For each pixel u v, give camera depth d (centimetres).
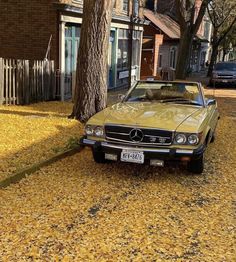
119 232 456
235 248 429
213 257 409
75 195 563
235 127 1148
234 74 2698
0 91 1273
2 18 1598
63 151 750
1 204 524
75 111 1034
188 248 426
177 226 477
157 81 790
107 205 532
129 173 669
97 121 647
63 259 398
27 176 628
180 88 767
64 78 1591
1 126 950
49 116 1096
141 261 397
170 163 619
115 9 2125
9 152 741
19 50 1606
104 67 1010
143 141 612
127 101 764
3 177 607
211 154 816
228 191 603
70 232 454
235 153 833
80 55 1002
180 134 599
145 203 544
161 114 654
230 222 494
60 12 1530
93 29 972
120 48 2312
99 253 411
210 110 733
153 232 459
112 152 627
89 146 643
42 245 425
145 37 3047
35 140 833
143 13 2777
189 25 2092
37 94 1420
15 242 430
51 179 624
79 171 669
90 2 951
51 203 533
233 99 1981
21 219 483
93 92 1008
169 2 3725
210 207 539
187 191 596
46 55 1572
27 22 1576
